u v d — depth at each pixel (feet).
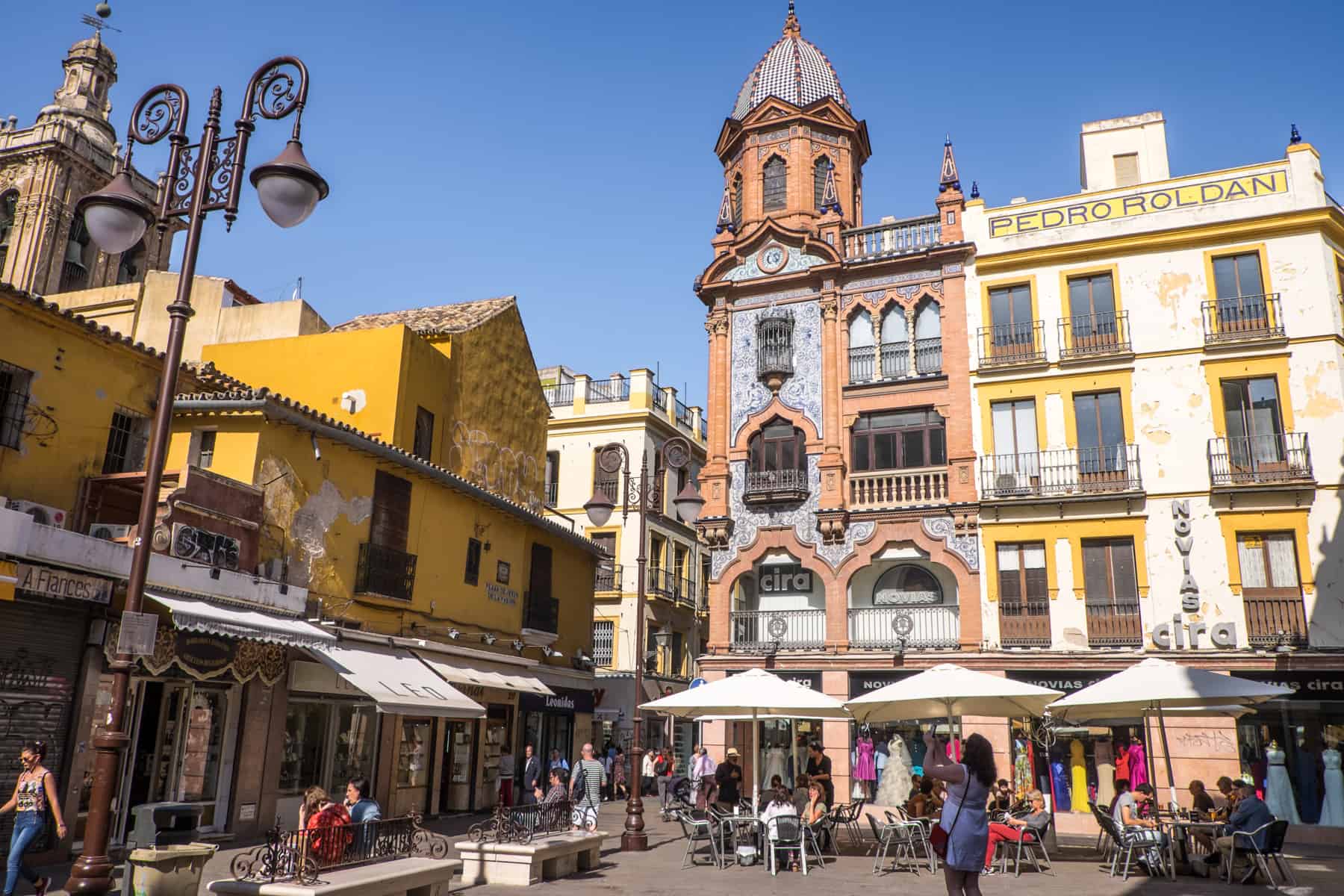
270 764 56.24
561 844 44.50
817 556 85.97
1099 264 82.07
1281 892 41.65
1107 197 83.05
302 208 28.45
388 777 67.26
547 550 96.73
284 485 60.08
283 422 59.93
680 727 132.77
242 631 49.06
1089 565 77.51
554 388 141.18
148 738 49.57
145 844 41.86
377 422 78.33
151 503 25.66
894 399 86.38
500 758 78.89
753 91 103.81
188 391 61.93
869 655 81.10
